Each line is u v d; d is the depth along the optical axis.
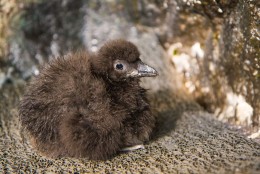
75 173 0.57
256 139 0.61
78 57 0.63
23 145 0.63
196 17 0.73
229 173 0.53
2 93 0.77
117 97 0.61
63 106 0.59
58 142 0.60
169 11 0.77
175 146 0.61
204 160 0.57
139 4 0.81
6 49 0.81
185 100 0.75
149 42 0.81
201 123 0.68
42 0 0.82
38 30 0.82
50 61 0.64
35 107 0.61
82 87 0.59
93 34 0.82
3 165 0.59
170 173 0.55
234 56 0.67
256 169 0.52
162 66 0.79
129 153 0.61
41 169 0.58
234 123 0.67
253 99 0.65
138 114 0.62
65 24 0.83
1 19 0.81
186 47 0.79
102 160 0.60
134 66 0.62
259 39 0.62
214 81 0.73
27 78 0.81
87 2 0.83
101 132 0.59
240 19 0.64
